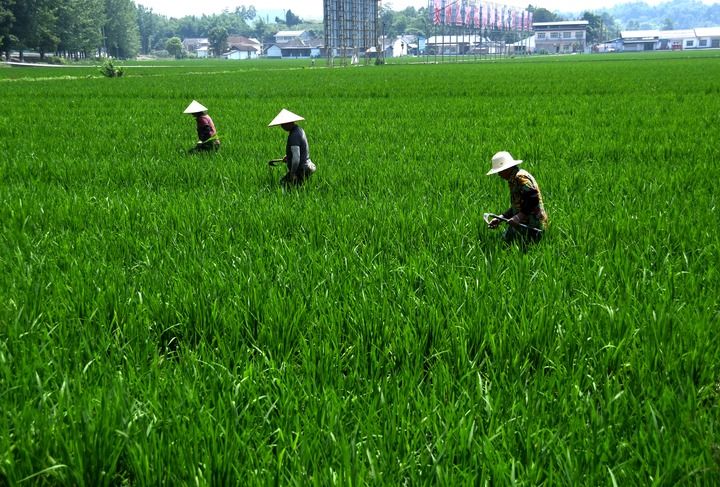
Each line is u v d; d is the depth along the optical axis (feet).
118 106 89.45
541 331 14.55
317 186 33.50
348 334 15.19
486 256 20.80
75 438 10.55
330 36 335.88
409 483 9.95
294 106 87.20
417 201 28.58
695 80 135.64
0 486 10.07
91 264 19.90
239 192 31.35
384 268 19.07
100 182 35.91
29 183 34.37
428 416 11.18
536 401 11.80
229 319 15.65
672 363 12.88
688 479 9.39
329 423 11.12
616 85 122.11
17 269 19.36
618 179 32.83
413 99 99.14
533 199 21.83
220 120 68.39
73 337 14.97
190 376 13.04
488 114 72.79
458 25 413.80
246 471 9.94
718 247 20.21
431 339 14.94
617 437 10.83
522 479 9.52
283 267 19.30
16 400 12.10
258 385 12.60
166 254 21.06
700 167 34.58
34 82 162.30
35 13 347.36
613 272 18.67
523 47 609.01
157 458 10.07
